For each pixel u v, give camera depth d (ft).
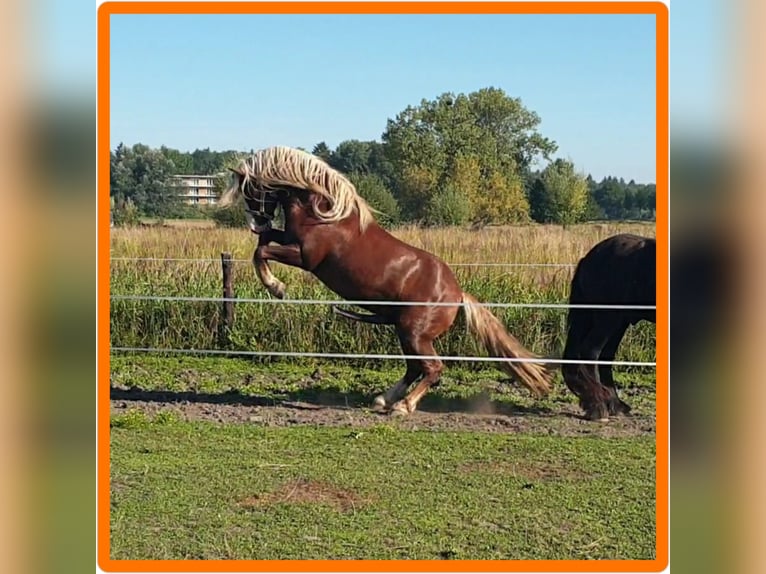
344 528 17.07
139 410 26.45
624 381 32.37
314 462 21.26
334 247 26.66
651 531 16.92
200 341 37.17
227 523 17.25
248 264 40.47
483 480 19.99
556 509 18.15
